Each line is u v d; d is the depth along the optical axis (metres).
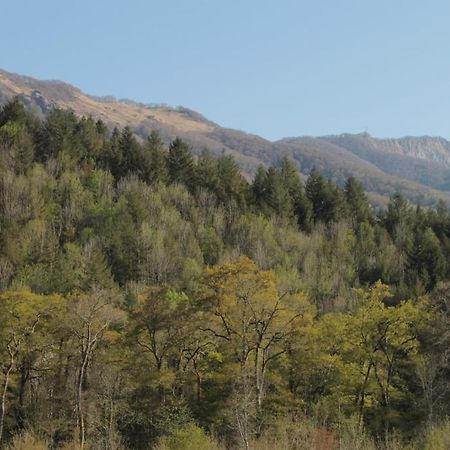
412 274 77.88
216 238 89.88
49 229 81.62
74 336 43.69
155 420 36.94
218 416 35.38
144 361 42.47
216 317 42.44
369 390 40.69
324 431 19.53
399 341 41.91
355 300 71.31
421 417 34.62
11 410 42.22
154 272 75.94
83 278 68.25
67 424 38.12
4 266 68.56
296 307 46.19
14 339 42.66
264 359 41.00
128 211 89.38
